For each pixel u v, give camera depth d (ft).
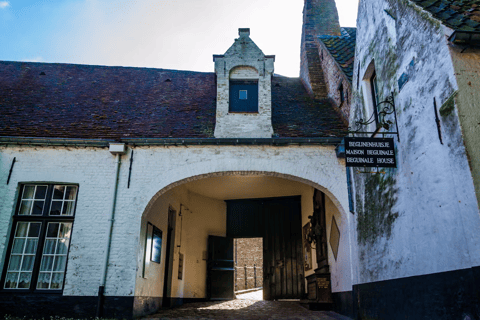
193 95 37.06
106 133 28.81
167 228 34.53
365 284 24.04
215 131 28.99
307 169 27.76
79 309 24.45
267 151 28.07
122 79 40.14
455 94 14.96
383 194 21.72
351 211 26.81
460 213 14.43
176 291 37.09
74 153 27.76
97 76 40.47
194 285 40.96
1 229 25.98
